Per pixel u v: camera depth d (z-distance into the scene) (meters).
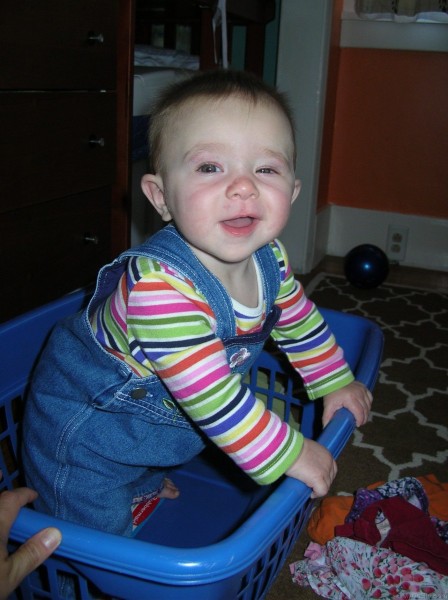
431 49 2.14
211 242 0.63
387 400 1.36
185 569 0.46
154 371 0.67
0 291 1.03
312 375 0.81
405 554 0.83
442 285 2.18
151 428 0.73
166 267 0.64
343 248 2.47
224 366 0.62
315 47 2.00
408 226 2.36
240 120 0.63
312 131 2.09
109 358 0.69
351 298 2.02
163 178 0.67
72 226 1.20
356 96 2.29
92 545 0.48
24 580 0.60
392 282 2.20
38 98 1.02
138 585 0.50
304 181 2.14
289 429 0.62
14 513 0.52
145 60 1.67
